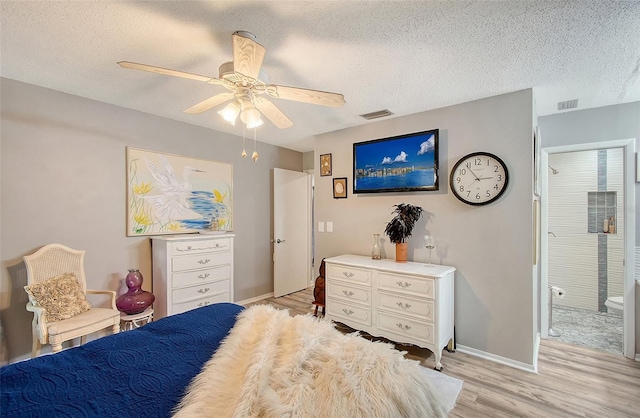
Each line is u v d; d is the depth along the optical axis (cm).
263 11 145
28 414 87
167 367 116
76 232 259
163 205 319
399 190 302
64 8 142
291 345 125
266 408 88
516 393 205
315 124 339
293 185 469
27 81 229
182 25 157
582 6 141
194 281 303
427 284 239
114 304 249
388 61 194
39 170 239
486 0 137
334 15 149
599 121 273
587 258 396
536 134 261
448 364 246
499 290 252
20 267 230
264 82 171
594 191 392
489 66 202
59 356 122
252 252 419
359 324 279
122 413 89
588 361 251
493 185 252
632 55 185
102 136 274
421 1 138
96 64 201
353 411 89
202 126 355
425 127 292
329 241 369
